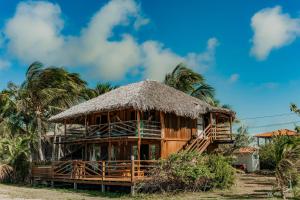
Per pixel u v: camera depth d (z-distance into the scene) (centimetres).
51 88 4222
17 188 2872
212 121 3353
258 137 5422
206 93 4828
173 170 2378
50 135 4644
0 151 3469
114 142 2969
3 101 4312
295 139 2045
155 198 2180
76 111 3159
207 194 2338
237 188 2691
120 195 2339
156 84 3164
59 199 2156
